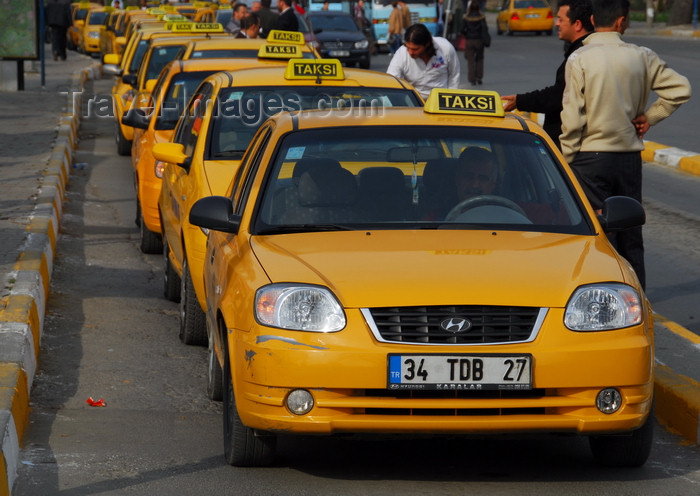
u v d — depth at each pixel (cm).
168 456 1734
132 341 2497
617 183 2391
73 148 6022
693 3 15825
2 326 2186
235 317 1627
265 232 1775
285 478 1633
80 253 3497
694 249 3447
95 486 1588
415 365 1499
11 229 3294
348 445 1802
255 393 1549
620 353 1527
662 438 1866
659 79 2355
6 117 6650
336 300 1537
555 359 1509
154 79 4953
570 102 2353
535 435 1537
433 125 1952
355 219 1789
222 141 2652
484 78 9494
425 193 1828
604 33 2369
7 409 1712
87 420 1923
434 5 13162
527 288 1549
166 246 2888
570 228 1784
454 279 1555
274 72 2886
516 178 1859
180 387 2155
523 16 16488
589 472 1673
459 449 1789
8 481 1539
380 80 2869
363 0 14312
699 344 2269
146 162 3384
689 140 5762
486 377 1502
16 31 8225
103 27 11575
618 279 1602
